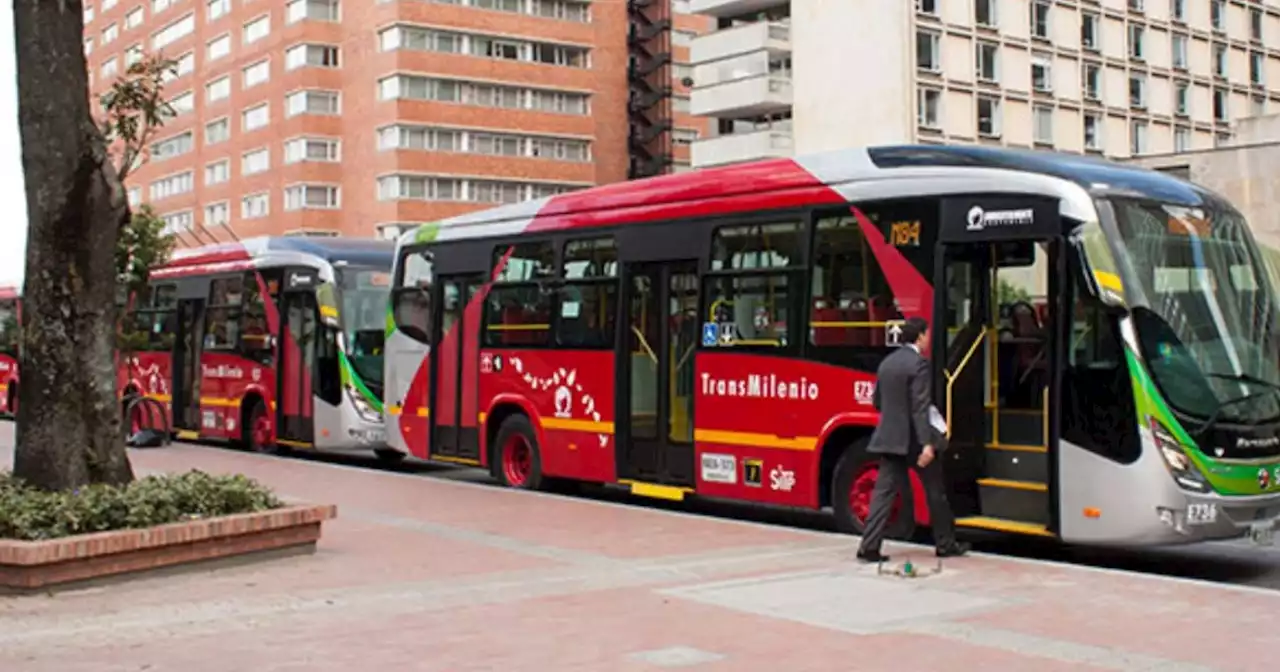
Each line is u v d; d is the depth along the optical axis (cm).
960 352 1227
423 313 1961
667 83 8056
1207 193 1227
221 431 2484
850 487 1316
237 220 7931
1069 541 1149
